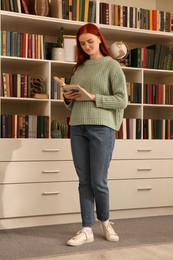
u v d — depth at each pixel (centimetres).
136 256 258
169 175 401
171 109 433
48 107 365
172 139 414
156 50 416
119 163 377
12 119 354
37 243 292
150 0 456
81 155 289
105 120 281
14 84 359
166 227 346
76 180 360
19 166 340
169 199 402
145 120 405
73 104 295
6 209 336
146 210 395
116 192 375
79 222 365
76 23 375
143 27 407
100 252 268
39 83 370
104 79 287
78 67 301
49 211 351
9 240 301
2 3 353
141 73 404
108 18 392
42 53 370
